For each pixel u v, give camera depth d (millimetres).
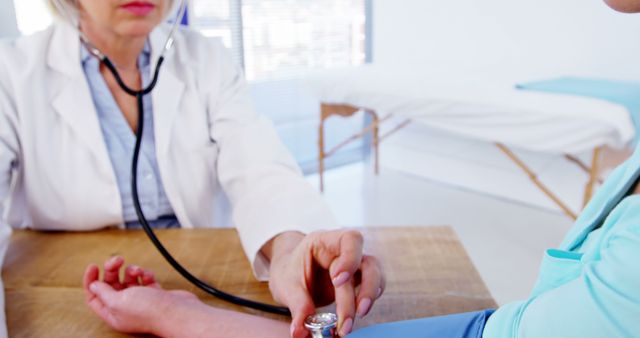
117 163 934
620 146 1886
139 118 785
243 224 783
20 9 1605
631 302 271
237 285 691
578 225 463
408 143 3279
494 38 2775
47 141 896
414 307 620
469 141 2959
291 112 3439
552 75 2539
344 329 489
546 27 2572
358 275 570
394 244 794
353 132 3646
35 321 613
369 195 2957
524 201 2793
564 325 306
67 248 820
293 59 3369
